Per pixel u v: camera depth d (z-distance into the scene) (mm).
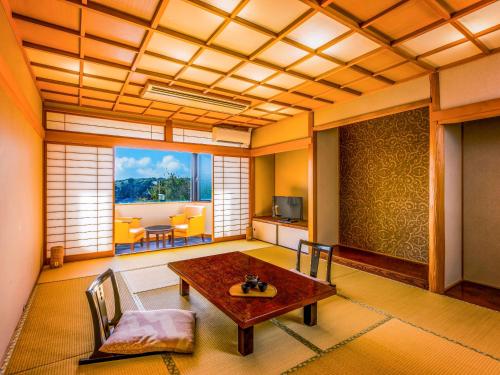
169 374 1810
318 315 2607
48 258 4324
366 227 4941
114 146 4859
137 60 2848
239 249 5406
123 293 3168
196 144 5734
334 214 5285
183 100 4082
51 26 2254
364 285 3406
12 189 2314
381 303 2875
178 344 2002
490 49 2699
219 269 2828
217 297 2143
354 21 2217
